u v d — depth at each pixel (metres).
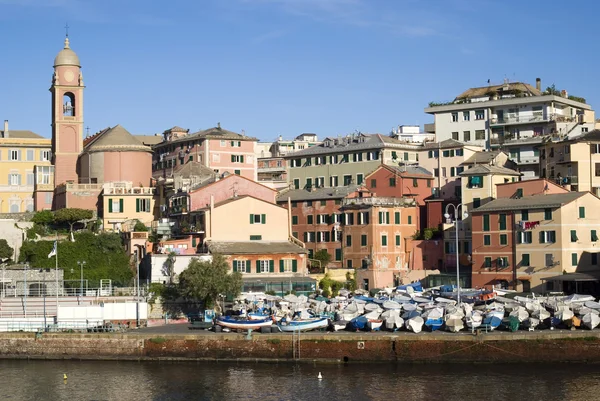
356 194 166.50
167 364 115.00
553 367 110.19
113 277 144.38
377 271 158.00
